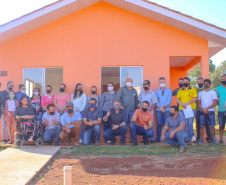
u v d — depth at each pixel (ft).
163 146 23.57
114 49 28.94
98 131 24.88
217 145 23.45
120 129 24.94
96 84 28.71
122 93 26.68
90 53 29.01
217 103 25.12
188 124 24.23
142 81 28.89
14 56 29.30
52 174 16.63
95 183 14.98
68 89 28.78
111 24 29.12
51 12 27.09
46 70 29.43
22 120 23.38
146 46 28.78
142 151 21.94
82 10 29.35
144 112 24.66
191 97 24.59
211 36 27.07
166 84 28.50
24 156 19.93
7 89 26.91
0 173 16.11
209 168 17.38
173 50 28.53
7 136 27.25
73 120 24.70
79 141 26.86
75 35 29.19
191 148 22.48
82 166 18.21
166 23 28.35
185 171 16.96
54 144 25.88
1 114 25.70
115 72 29.22
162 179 15.49
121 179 15.60
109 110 25.54
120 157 20.38
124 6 28.19
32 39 29.32
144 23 28.94
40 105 26.81
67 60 29.01
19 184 14.39
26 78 29.43
